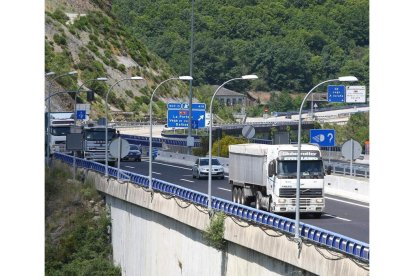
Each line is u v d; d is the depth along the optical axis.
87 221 116.88
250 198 86.44
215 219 74.12
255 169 84.62
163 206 89.94
